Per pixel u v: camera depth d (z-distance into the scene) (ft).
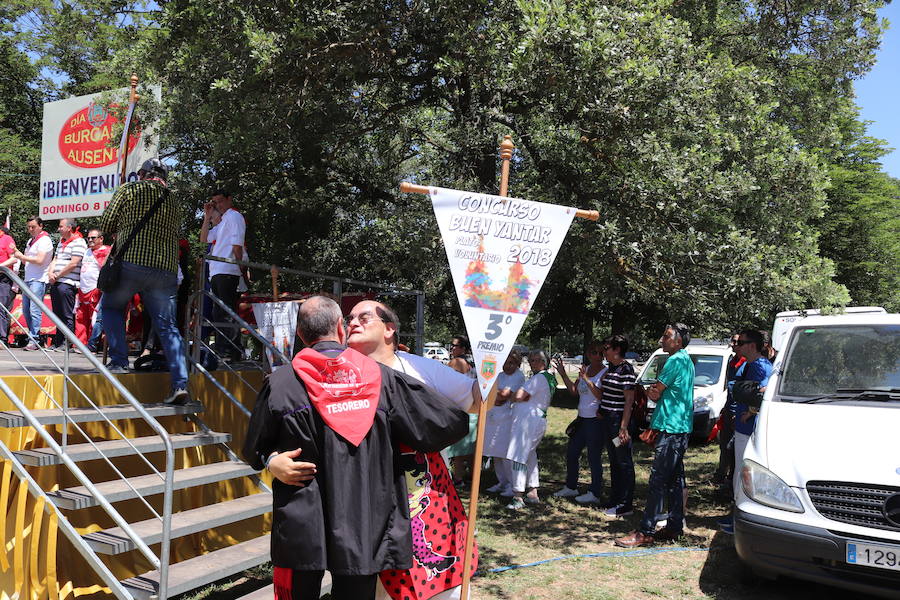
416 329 29.99
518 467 25.89
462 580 10.07
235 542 18.88
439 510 9.94
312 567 8.23
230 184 37.55
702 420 40.96
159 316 16.83
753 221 26.81
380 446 8.83
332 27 26.11
